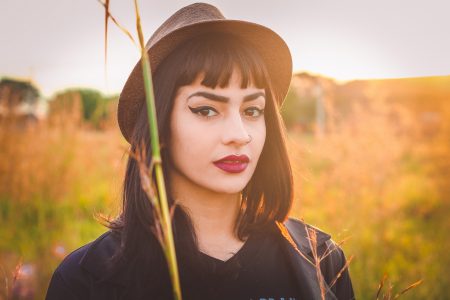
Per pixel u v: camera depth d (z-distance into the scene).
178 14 1.43
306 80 4.69
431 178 5.11
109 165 4.68
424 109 5.49
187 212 1.31
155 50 1.32
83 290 1.29
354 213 3.88
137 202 1.30
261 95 1.32
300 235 1.51
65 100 4.86
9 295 1.23
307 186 4.25
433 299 3.01
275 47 1.45
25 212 4.18
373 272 3.32
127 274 1.28
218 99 1.25
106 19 0.85
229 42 1.31
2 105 4.59
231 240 1.38
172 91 1.29
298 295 1.39
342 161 4.21
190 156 1.26
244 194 1.45
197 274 1.28
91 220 4.18
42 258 3.25
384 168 4.28
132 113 1.49
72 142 4.73
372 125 4.39
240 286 1.32
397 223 4.11
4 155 4.36
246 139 1.24
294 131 5.36
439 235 4.02
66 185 4.51
